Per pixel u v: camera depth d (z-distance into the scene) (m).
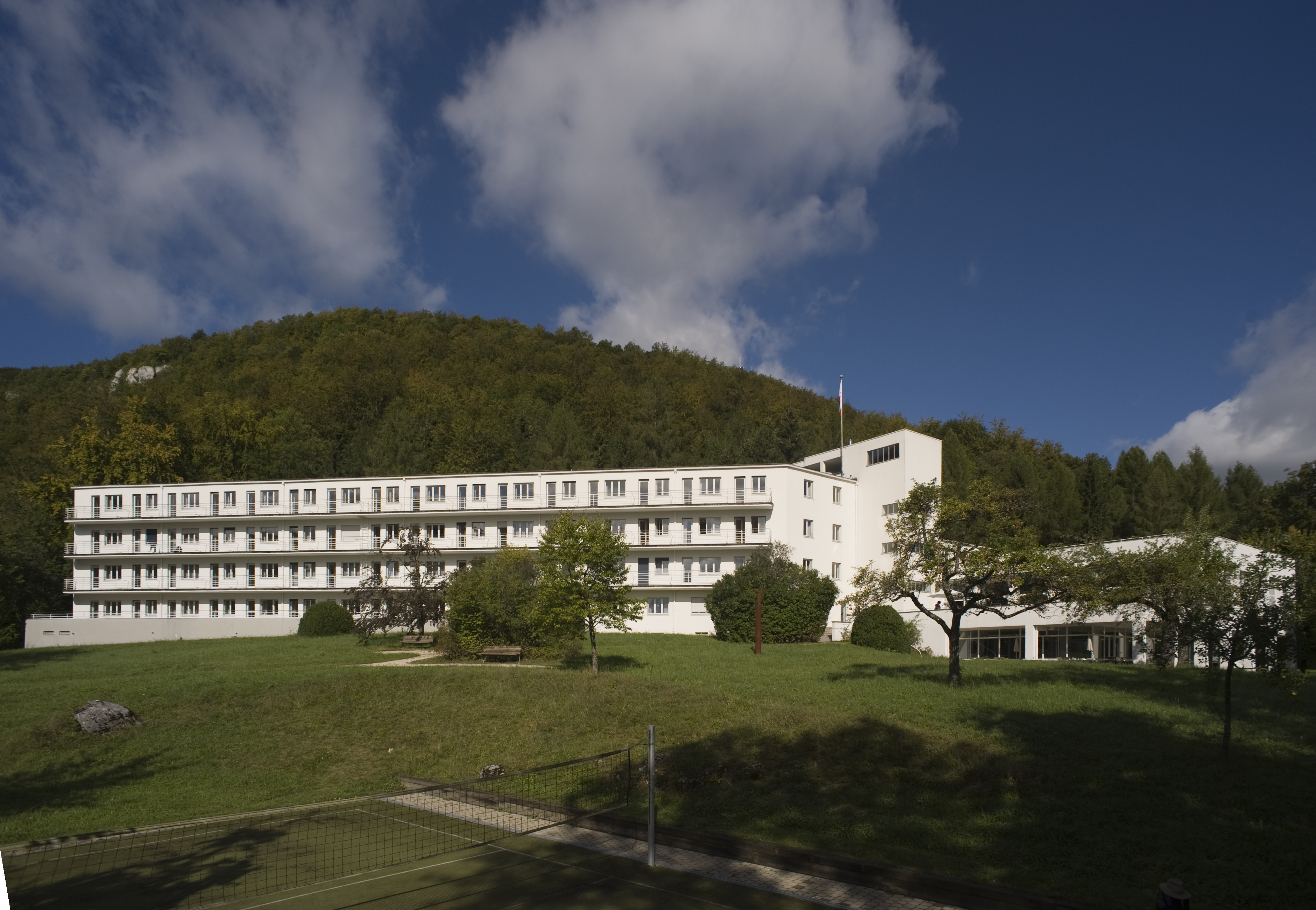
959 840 12.70
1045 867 11.47
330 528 70.00
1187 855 11.70
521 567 39.09
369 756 22.27
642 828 14.09
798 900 10.77
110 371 155.62
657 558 63.25
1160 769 15.67
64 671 34.16
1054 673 29.78
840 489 66.69
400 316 164.38
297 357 135.25
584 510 64.94
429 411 102.00
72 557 72.81
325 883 11.73
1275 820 12.94
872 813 14.32
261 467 89.44
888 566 63.22
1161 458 89.31
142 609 72.69
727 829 13.88
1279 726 19.58
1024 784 15.15
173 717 24.73
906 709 22.16
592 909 10.46
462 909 10.53
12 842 14.85
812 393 141.88
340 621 54.94
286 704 26.14
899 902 10.70
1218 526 23.80
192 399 110.38
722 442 98.75
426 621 44.72
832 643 48.75
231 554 70.56
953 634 26.58
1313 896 10.29
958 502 26.28
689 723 22.08
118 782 19.64
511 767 20.44
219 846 13.94
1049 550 26.11
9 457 95.50
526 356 131.25
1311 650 16.11
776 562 53.09
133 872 12.41
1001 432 116.75
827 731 19.41
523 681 28.00
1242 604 16.28
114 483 79.69
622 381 122.31
